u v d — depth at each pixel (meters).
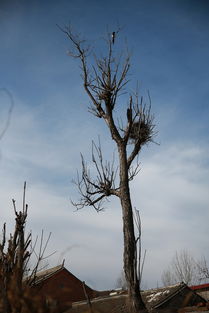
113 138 14.05
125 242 11.58
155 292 21.27
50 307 2.90
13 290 2.95
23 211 3.76
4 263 3.27
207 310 9.98
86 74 14.83
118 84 14.31
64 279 31.73
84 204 14.17
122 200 12.66
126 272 10.24
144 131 13.92
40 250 3.50
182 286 20.20
